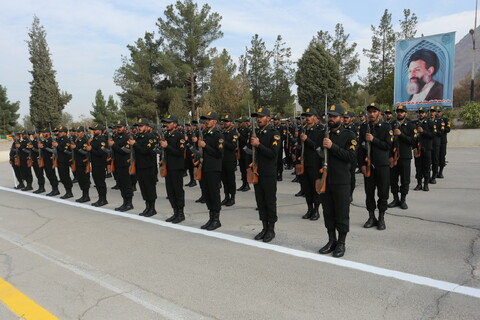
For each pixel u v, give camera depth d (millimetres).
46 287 4102
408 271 4105
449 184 9094
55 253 5227
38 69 40469
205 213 7395
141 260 4785
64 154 9461
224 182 8039
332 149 4547
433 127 8336
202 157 6078
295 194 8914
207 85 37656
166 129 6871
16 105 59562
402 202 6961
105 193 8586
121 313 3449
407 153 6785
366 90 41062
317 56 32500
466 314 3188
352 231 5668
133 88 35938
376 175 5664
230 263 4551
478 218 6062
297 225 6199
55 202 9141
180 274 4281
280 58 43656
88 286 4078
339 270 4215
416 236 5301
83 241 5715
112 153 7871
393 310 3301
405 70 20922
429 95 20297
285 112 37000
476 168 11320
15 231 6512
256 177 5371
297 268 4316
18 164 11297
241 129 9742
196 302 3602
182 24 35219
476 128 19188
